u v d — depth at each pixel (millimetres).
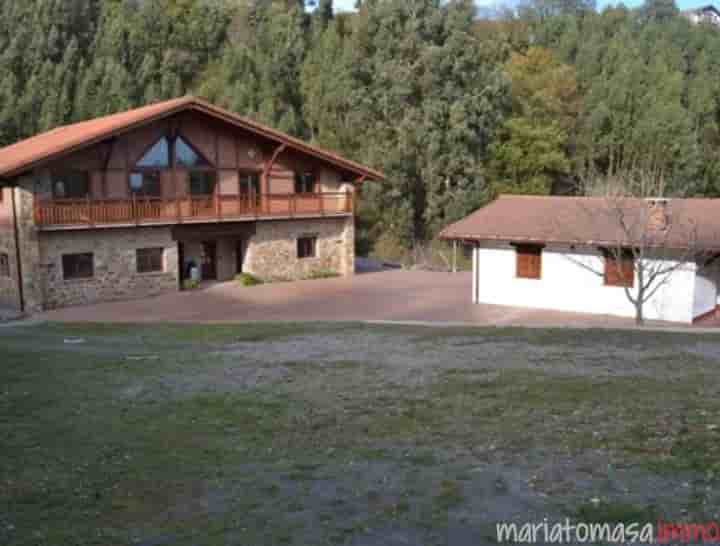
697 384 10070
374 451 7355
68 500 6188
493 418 8477
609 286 21984
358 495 6113
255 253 31094
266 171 31406
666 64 58375
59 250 25375
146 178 28188
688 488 5871
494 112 47500
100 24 56188
